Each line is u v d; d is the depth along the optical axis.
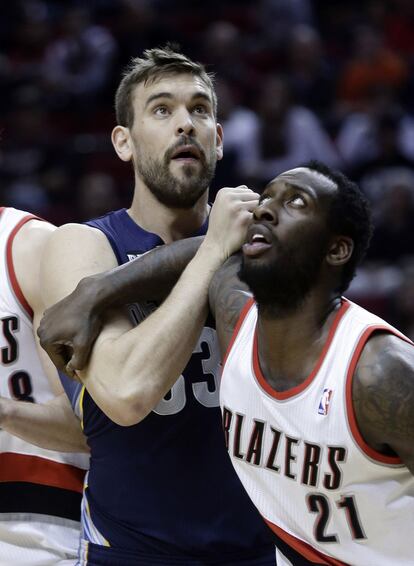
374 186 14.55
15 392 5.86
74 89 16.64
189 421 5.34
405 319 12.14
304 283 4.45
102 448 5.40
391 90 16.78
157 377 4.90
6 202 14.05
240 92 16.77
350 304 4.55
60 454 6.02
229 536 5.32
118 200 14.11
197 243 5.29
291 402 4.42
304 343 4.46
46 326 5.04
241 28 19.41
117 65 16.97
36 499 5.96
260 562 5.39
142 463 5.32
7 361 5.82
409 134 15.76
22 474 5.95
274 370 4.54
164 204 5.51
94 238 5.45
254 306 4.74
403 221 13.57
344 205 4.48
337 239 4.50
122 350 4.93
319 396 4.36
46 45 18.08
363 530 4.45
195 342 5.04
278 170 14.66
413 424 4.15
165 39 17.27
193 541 5.28
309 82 17.16
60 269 5.33
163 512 5.30
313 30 18.64
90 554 5.47
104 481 5.42
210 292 5.06
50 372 5.86
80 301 5.02
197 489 5.32
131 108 5.56
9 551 5.93
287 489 4.55
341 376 4.31
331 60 18.75
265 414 4.55
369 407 4.23
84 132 16.23
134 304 5.37
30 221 5.96
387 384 4.19
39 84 16.41
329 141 15.57
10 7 18.36
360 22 19.56
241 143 14.91
